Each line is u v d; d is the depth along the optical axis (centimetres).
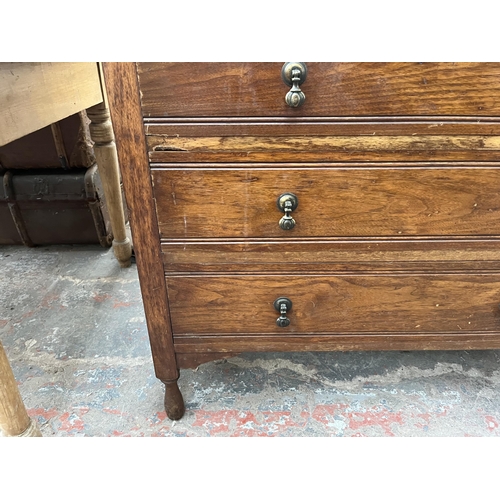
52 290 136
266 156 62
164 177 64
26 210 150
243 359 111
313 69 56
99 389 101
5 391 69
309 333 81
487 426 92
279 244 70
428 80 57
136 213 67
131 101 58
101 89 116
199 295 75
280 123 60
